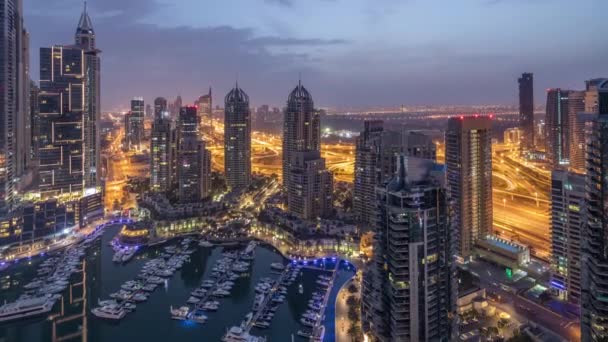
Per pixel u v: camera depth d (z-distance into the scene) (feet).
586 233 596.29
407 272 631.97
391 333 654.94
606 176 562.66
